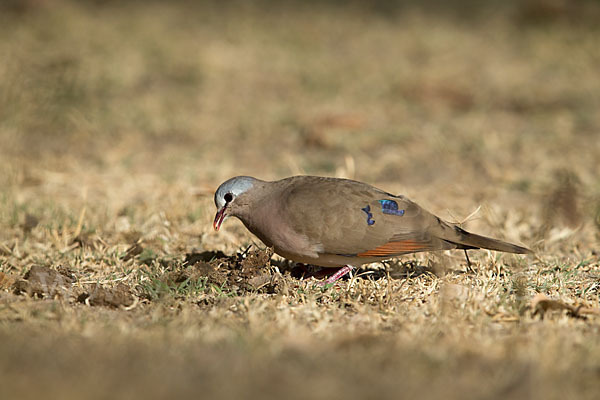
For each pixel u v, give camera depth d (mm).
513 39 36594
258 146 24141
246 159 22844
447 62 32969
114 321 10422
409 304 11422
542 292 12172
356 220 11930
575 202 16359
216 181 20250
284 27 38969
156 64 32188
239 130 25594
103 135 24906
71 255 14117
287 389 8078
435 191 19812
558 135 24109
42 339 9445
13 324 10164
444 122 25922
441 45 35656
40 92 25703
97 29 35750
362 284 12188
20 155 22422
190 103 28172
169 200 18016
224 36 36906
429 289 11930
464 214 17656
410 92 29391
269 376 8375
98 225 16062
